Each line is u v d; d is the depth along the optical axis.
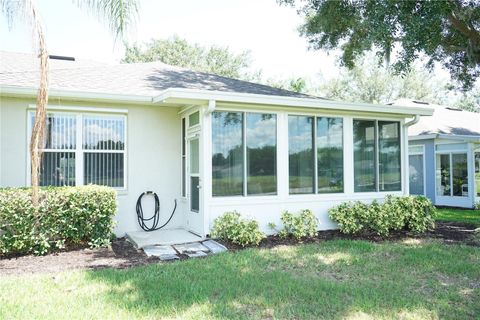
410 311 3.93
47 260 6.02
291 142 8.41
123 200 8.27
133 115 8.41
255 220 7.53
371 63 32.91
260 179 8.01
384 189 9.48
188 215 8.41
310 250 6.73
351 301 4.19
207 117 7.50
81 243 7.05
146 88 8.52
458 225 10.20
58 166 7.67
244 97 7.40
